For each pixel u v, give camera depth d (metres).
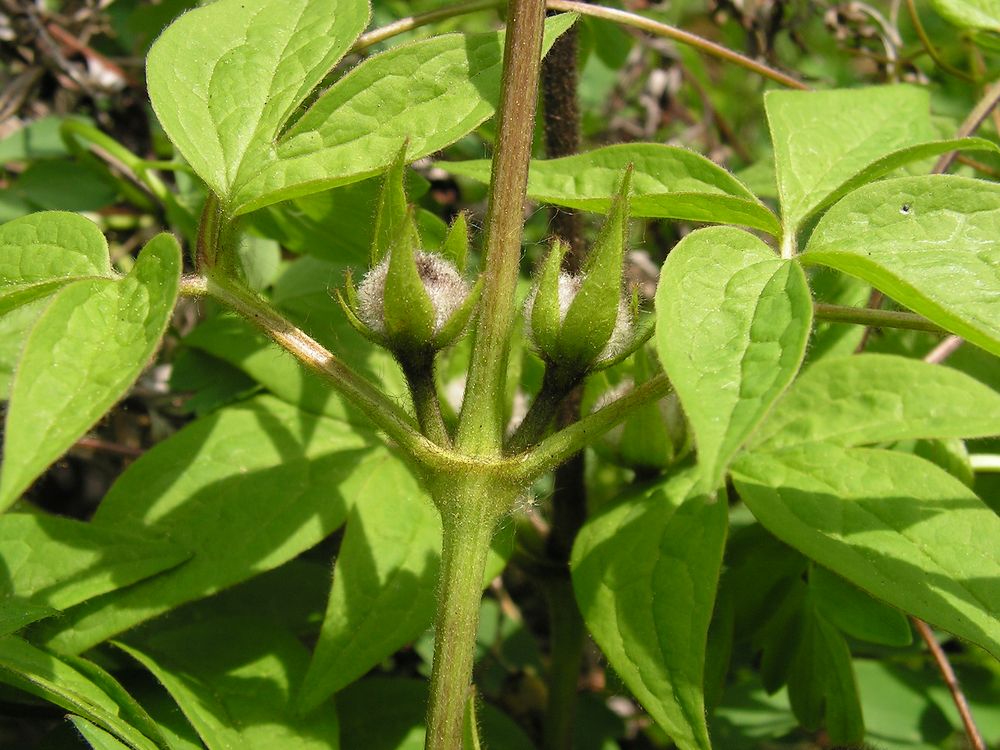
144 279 0.13
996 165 0.27
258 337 0.22
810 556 0.16
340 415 0.20
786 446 0.18
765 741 0.24
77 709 0.15
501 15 0.22
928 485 0.16
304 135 0.15
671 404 0.19
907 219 0.14
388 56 0.16
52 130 0.28
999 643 0.14
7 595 0.16
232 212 0.15
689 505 0.17
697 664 0.15
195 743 0.16
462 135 0.15
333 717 0.17
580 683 0.27
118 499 0.18
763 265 0.13
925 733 0.23
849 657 0.19
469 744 0.15
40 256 0.14
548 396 0.15
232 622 0.18
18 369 0.12
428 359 0.14
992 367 0.23
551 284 0.14
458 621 0.14
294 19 0.16
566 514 0.21
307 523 0.18
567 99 0.23
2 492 0.11
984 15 0.22
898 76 0.30
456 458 0.14
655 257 0.30
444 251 0.15
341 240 0.22
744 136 0.37
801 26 0.31
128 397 0.26
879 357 0.18
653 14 0.31
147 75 0.15
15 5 0.28
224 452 0.19
